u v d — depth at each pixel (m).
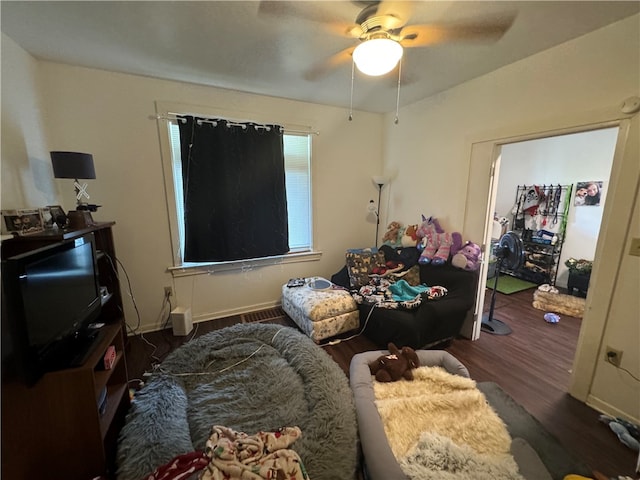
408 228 3.26
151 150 2.61
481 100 2.47
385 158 3.79
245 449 1.12
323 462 1.23
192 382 1.87
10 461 1.11
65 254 1.38
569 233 4.14
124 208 2.58
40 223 1.65
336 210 3.67
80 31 1.76
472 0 1.45
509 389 1.97
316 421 1.42
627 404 1.65
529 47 1.95
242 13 1.58
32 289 1.10
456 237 2.75
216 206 2.87
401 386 1.79
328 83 2.65
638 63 1.56
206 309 3.07
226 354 2.10
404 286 2.71
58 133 2.27
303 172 3.45
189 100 2.68
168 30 1.76
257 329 2.39
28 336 1.06
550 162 4.33
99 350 1.36
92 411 1.22
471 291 2.56
